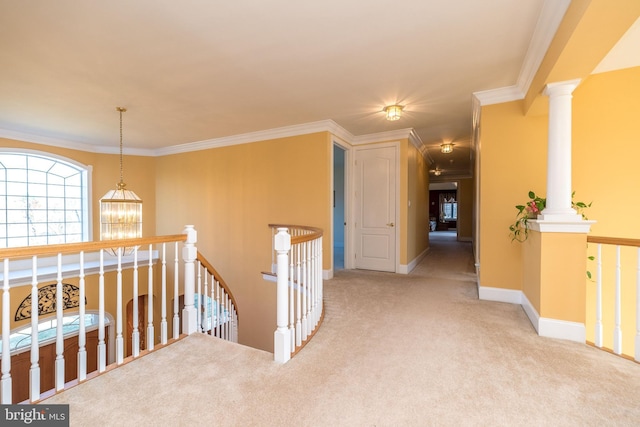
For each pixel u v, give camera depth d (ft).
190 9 6.40
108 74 9.41
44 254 5.63
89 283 16.66
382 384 5.93
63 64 8.76
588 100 9.57
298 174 15.38
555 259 7.97
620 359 6.75
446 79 9.82
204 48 7.98
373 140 16.88
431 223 53.26
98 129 15.62
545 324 8.04
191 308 8.70
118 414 5.15
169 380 6.17
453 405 5.27
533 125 10.48
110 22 6.81
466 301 11.19
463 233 34.45
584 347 7.38
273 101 11.76
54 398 5.57
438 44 7.79
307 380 6.11
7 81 9.85
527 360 6.77
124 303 18.22
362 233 17.28
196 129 15.78
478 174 12.91
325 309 10.41
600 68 9.28
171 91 10.76
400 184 16.28
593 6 5.06
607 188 9.39
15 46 7.76
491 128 11.03
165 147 20.01
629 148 9.20
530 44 7.76
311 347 7.58
